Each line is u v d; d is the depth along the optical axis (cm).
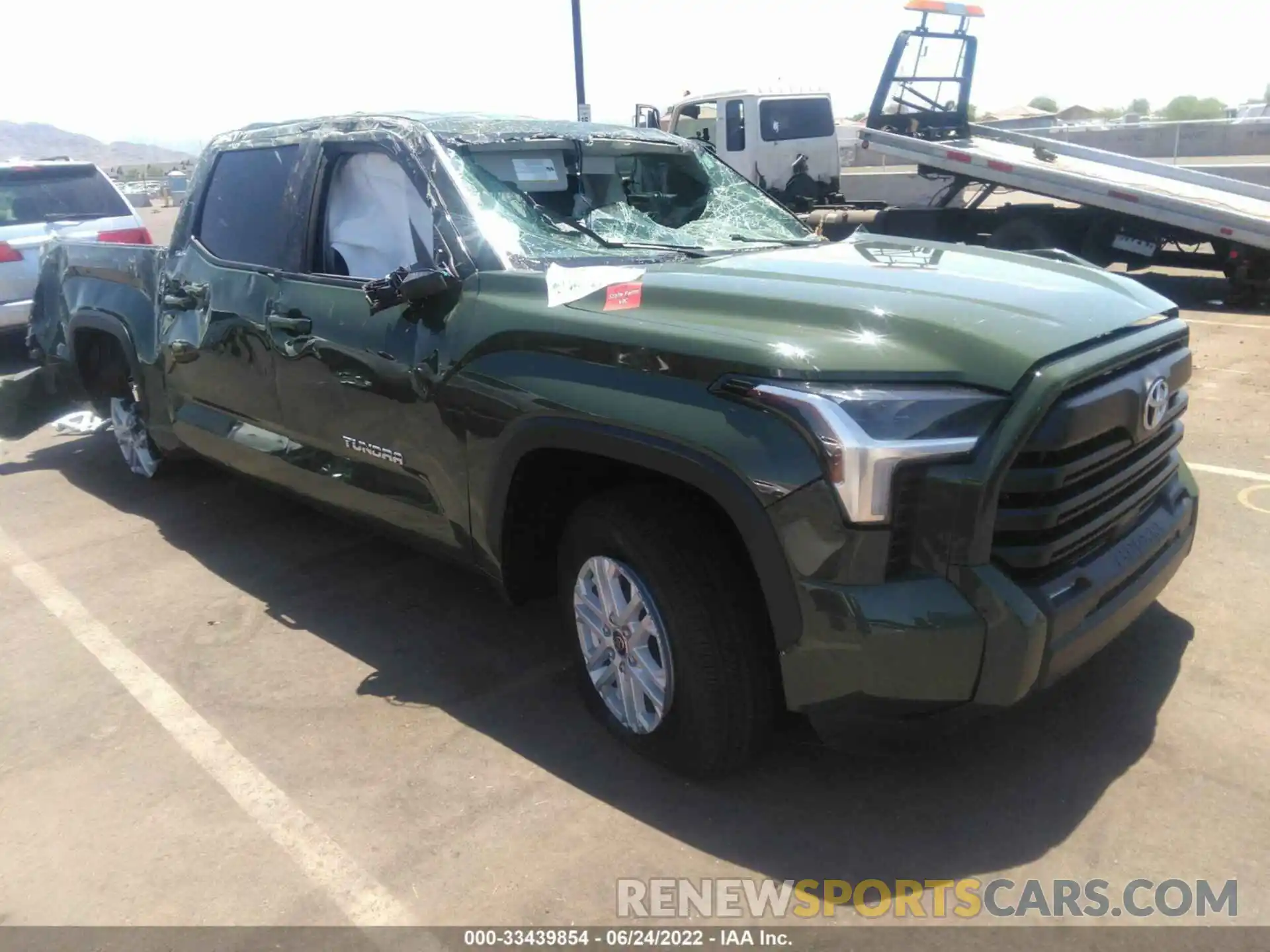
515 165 362
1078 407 245
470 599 425
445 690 353
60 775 312
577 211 367
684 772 292
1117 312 282
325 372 371
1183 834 264
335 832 281
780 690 276
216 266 441
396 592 433
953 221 1191
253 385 421
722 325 264
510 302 307
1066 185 1040
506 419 298
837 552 235
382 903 255
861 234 422
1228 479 512
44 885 266
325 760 314
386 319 344
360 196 382
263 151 432
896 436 231
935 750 302
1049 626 245
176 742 328
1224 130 1858
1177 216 976
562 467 312
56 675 373
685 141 437
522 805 288
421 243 348
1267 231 920
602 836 274
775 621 249
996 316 256
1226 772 288
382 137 368
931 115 1225
